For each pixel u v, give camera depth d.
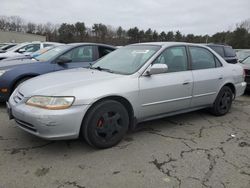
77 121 3.58
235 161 3.67
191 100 4.96
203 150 3.99
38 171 3.26
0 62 6.55
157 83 4.35
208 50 5.46
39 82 3.99
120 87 3.95
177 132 4.70
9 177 3.11
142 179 3.16
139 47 4.95
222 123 5.27
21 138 4.18
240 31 58.72
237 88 5.94
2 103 6.27
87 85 3.76
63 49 6.79
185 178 3.21
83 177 3.16
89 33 67.69
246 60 9.14
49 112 3.43
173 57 4.75
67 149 3.86
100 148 3.90
